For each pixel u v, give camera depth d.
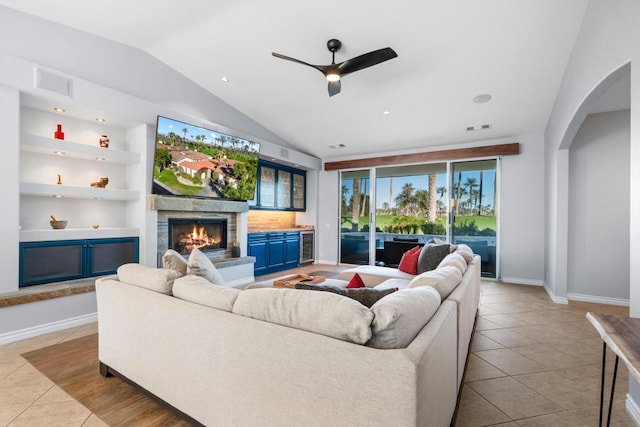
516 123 4.88
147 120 3.76
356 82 4.14
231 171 4.84
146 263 3.82
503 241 5.41
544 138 5.09
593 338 2.90
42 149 3.15
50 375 2.13
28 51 2.91
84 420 1.66
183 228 4.53
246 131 5.28
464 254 3.22
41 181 3.33
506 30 3.04
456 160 5.80
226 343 1.37
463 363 2.08
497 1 2.72
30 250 2.97
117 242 3.65
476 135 5.42
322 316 1.18
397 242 5.61
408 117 4.96
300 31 3.28
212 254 4.89
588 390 2.02
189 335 1.52
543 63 3.46
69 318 3.06
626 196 4.08
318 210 7.34
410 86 4.12
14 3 2.80
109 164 3.92
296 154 6.42
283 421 1.21
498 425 1.66
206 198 4.55
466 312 2.11
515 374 2.22
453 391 1.62
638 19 1.77
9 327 2.69
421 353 1.01
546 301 4.20
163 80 4.03
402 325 1.12
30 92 2.84
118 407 1.78
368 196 6.77
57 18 3.07
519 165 5.30
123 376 1.94
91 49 3.36
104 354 2.07
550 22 2.90
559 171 4.18
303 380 1.15
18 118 2.79
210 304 1.54
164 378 1.66
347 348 1.06
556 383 2.11
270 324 1.27
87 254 3.38
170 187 3.99
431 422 1.11
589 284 4.26
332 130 5.71
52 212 3.42
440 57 3.51
